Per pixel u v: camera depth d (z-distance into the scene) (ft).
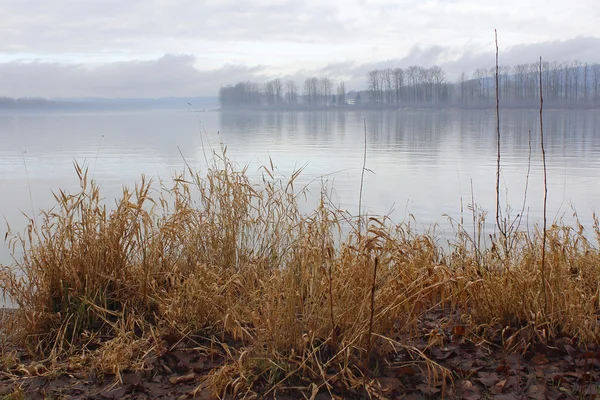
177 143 124.06
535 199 46.14
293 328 11.41
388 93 476.95
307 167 72.79
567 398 10.33
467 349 12.36
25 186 55.21
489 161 80.28
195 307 13.28
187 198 18.30
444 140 131.64
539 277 13.41
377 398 10.45
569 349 11.93
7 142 132.98
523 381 11.05
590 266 15.46
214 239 15.84
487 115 330.13
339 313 11.62
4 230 32.94
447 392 10.66
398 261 12.36
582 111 350.23
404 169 70.28
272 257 15.03
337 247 14.74
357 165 75.92
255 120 325.01
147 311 14.14
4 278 14.26
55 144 123.95
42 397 10.76
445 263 15.31
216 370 11.38
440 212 39.81
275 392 10.48
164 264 15.25
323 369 10.95
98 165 75.46
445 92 452.35
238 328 12.09
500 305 13.24
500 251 15.90
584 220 35.83
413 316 12.34
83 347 12.57
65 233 14.28
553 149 100.27
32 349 12.80
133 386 10.96
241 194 16.83
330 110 560.20
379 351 11.57
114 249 14.48
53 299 13.78
